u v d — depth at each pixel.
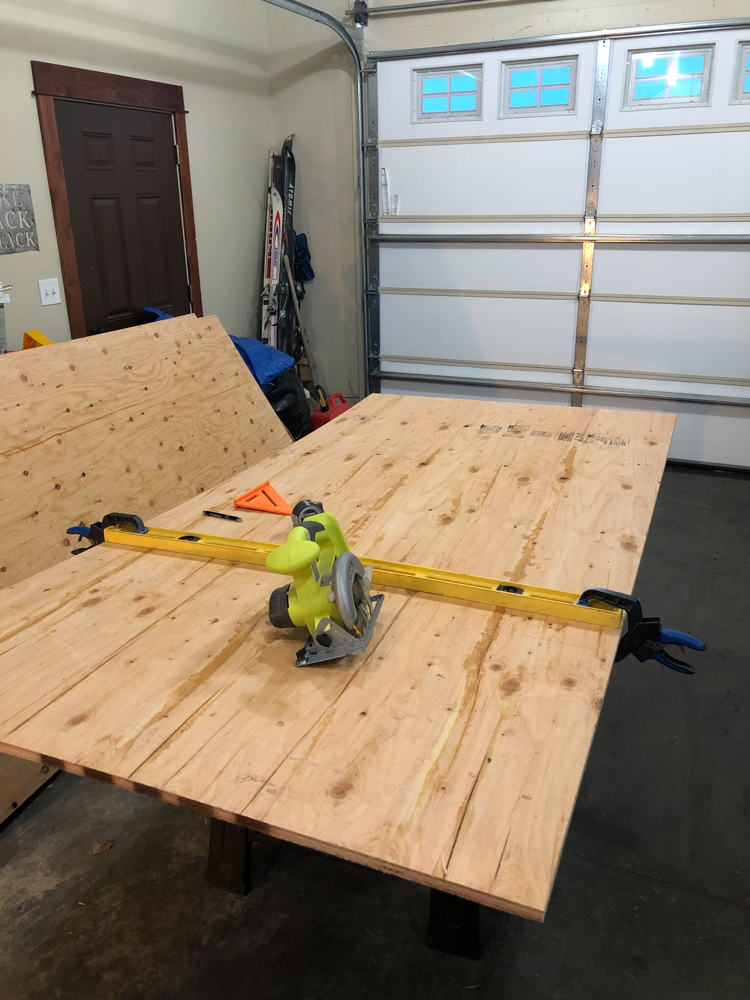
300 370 5.39
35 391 2.52
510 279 4.68
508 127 4.37
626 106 4.12
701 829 1.94
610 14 4.02
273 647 1.27
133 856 1.90
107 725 1.08
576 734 1.04
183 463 3.02
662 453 2.17
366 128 4.70
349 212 4.98
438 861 0.83
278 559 1.21
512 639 1.27
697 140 4.03
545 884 0.80
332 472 2.07
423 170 4.66
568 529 1.67
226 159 4.56
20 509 2.33
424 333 5.04
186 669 1.21
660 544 3.55
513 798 0.93
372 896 1.79
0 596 1.45
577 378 4.73
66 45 3.32
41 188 3.30
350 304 5.21
